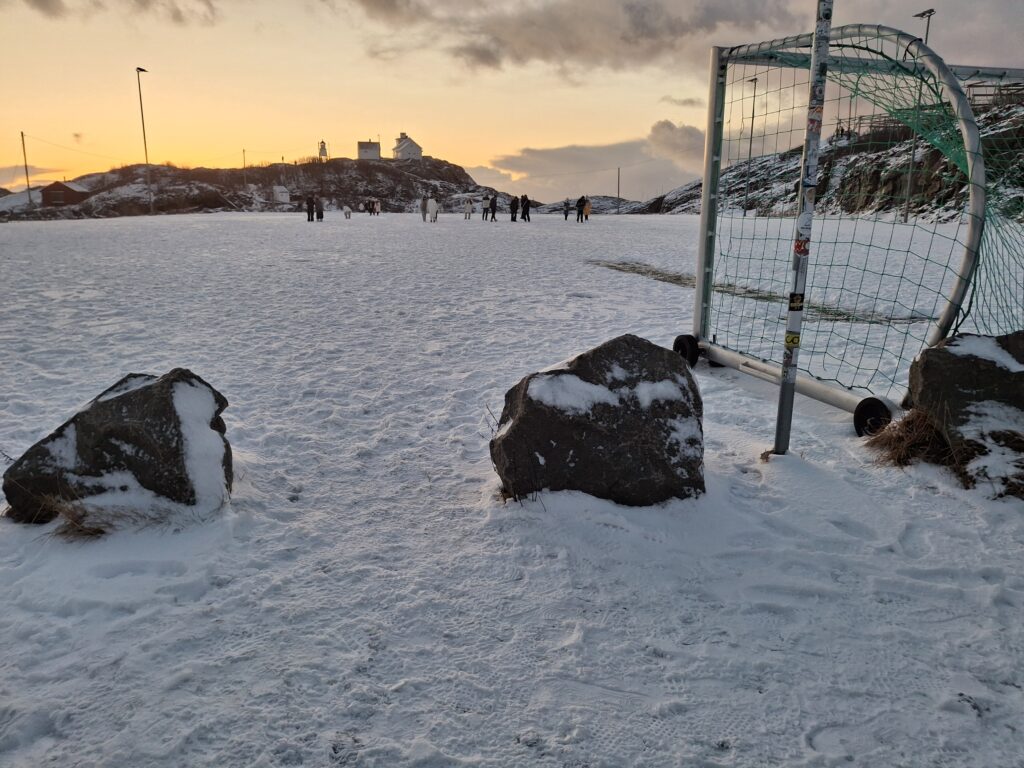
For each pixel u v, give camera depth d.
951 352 4.51
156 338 8.31
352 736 2.25
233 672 2.53
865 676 2.59
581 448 3.76
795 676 2.59
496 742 2.25
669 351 4.00
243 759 2.14
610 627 2.87
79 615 2.89
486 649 2.72
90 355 7.46
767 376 6.28
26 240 23.61
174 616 2.86
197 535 3.49
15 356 7.32
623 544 3.48
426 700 2.43
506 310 10.45
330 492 4.18
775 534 3.64
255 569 3.25
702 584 3.20
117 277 13.76
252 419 5.45
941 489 4.14
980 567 3.30
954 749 2.26
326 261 17.36
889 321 9.92
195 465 3.62
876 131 6.34
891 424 4.79
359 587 3.12
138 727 2.26
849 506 3.92
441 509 3.95
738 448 4.87
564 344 8.23
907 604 3.05
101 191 115.94
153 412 3.62
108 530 3.50
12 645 2.69
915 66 4.88
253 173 129.38
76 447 3.63
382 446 4.95
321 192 122.50
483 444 5.02
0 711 2.31
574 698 2.46
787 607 3.01
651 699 2.46
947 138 5.27
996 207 5.20
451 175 156.25
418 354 7.65
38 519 3.65
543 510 3.75
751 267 16.62
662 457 3.77
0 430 5.15
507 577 3.24
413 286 12.91
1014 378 4.38
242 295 11.63
